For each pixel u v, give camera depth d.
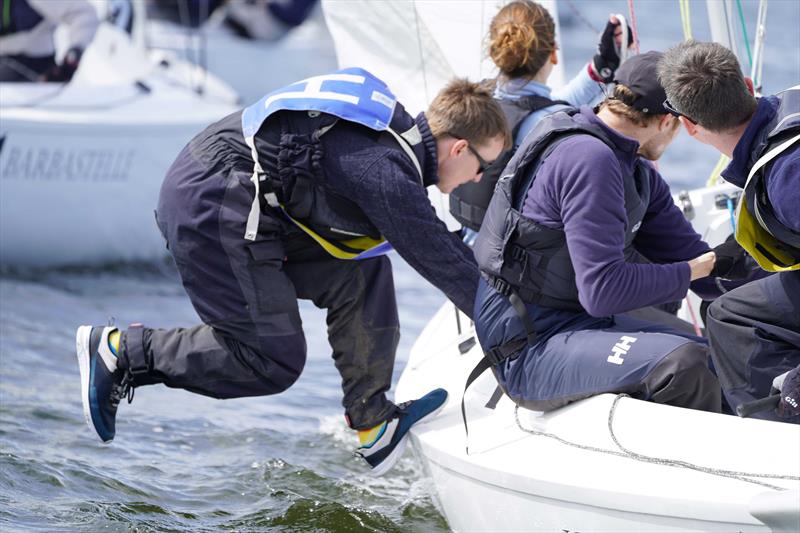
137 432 14.30
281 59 49.75
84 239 25.78
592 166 9.17
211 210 10.37
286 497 12.17
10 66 25.55
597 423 9.03
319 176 10.09
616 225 9.20
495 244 9.70
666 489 8.13
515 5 12.56
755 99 8.59
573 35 56.72
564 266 9.48
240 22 51.66
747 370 9.16
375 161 10.01
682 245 10.79
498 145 10.48
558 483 8.71
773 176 8.09
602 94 13.35
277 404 15.95
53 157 24.88
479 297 10.09
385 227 10.16
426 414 11.10
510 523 9.51
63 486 11.91
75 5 25.73
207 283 10.64
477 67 14.74
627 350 9.21
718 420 8.43
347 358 11.18
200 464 13.19
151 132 25.64
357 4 15.04
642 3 62.75
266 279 10.59
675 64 8.71
